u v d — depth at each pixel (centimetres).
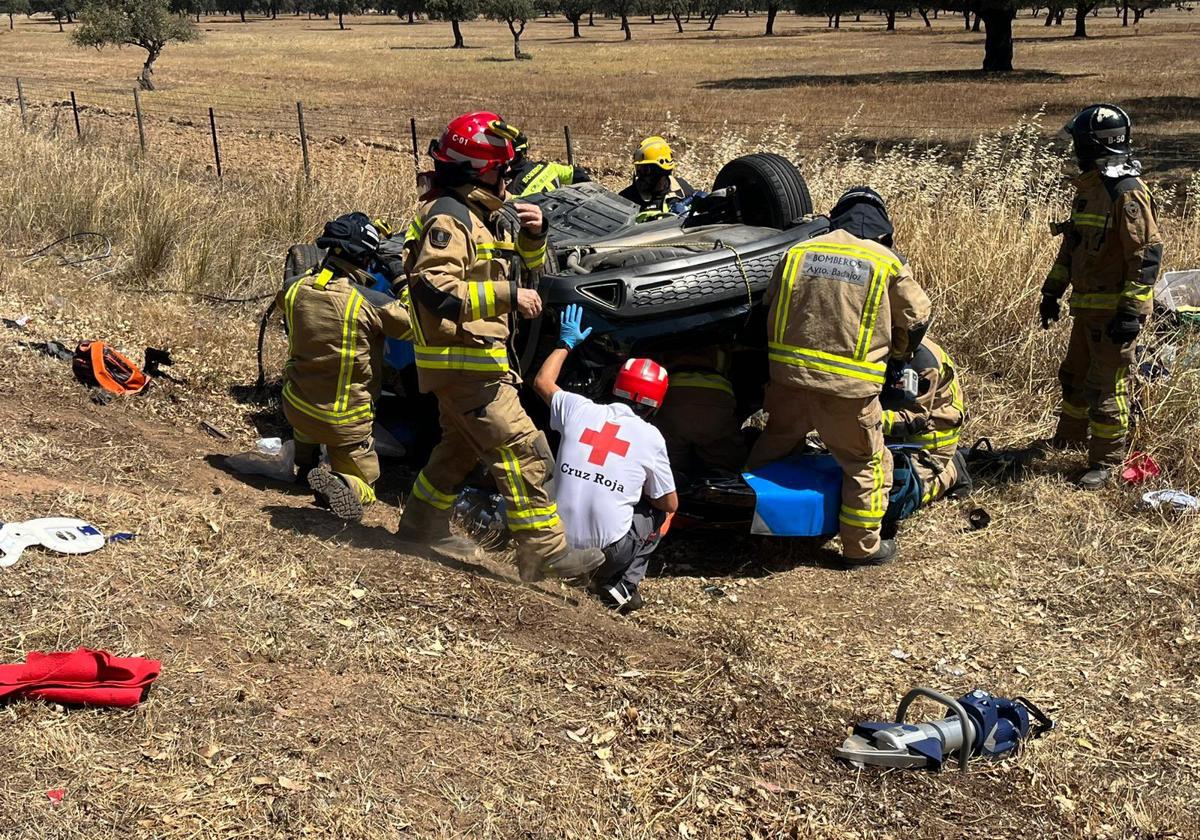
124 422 605
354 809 299
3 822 277
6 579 378
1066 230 623
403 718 342
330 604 400
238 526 455
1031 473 624
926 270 834
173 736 316
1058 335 749
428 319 418
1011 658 448
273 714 332
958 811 345
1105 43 6512
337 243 527
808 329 491
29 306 794
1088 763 379
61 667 324
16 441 527
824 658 441
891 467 522
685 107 3144
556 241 625
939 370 572
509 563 490
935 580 515
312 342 523
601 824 312
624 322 524
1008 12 4491
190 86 3850
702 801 327
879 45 7038
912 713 398
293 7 15950
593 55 6475
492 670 375
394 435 623
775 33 9412
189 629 369
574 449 468
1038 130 1130
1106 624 478
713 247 557
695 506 517
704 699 382
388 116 2827
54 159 1180
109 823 282
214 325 827
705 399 546
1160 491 585
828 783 347
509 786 320
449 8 7431
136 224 989
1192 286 788
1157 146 2155
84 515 437
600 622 434
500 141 414
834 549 550
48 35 8650
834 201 981
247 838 284
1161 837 345
